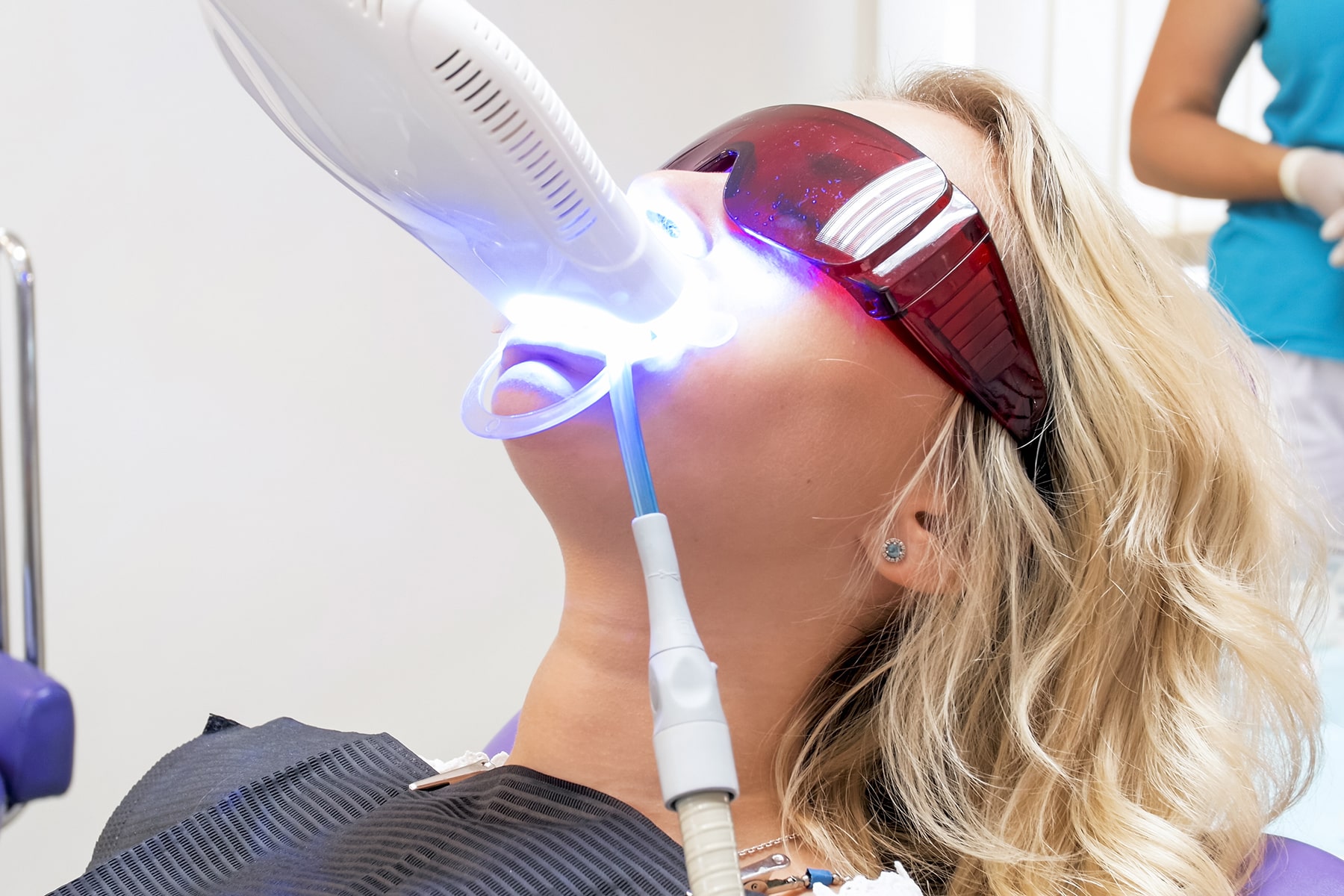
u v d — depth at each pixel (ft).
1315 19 3.89
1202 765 2.06
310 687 5.44
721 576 1.97
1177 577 2.13
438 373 5.62
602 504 1.90
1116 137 6.71
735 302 1.87
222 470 5.16
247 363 5.16
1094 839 2.01
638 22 5.92
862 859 2.12
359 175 1.57
